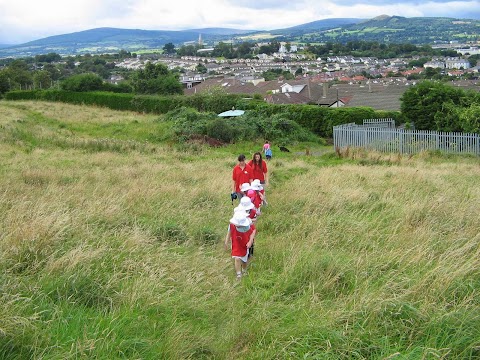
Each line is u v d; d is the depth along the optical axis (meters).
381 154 25.72
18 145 24.50
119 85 58.66
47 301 5.40
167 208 10.58
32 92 58.91
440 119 28.98
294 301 6.00
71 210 9.43
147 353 4.64
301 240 8.37
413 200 10.95
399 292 5.77
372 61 189.38
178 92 57.19
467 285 5.79
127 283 5.98
